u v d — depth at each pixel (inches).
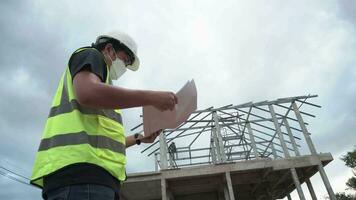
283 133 565.0
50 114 64.2
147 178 499.5
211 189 636.1
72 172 54.5
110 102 54.5
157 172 501.7
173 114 78.5
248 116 564.4
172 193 604.4
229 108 553.9
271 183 606.9
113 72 75.1
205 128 584.1
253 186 639.8
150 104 59.4
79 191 53.4
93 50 62.2
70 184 53.6
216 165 507.8
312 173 535.8
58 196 53.2
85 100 53.6
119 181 63.1
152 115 85.3
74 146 56.7
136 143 88.0
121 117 72.0
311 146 520.1
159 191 579.2
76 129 58.6
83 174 54.7
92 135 60.2
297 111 544.4
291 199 643.5
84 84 54.6
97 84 54.2
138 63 80.7
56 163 55.2
